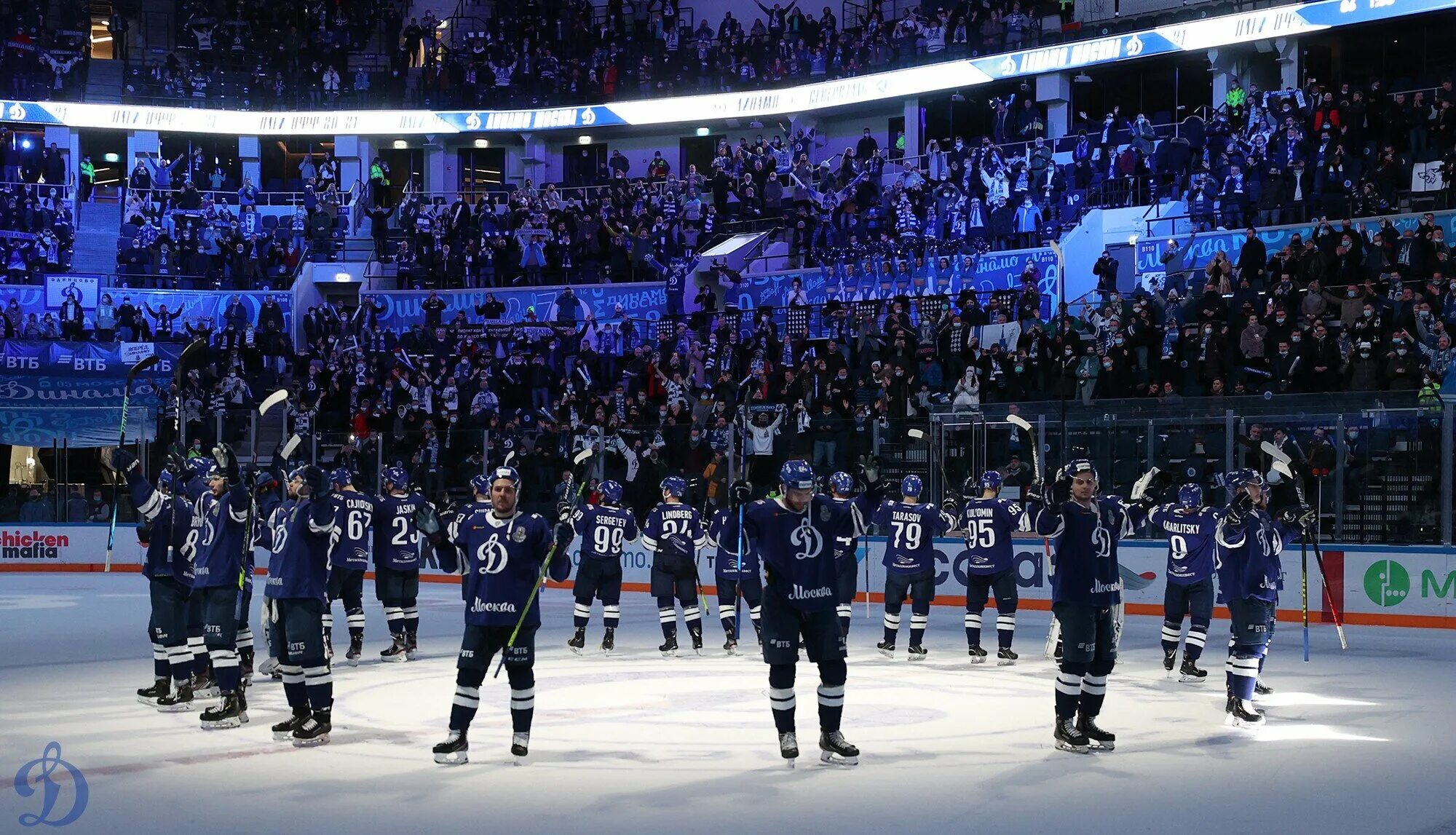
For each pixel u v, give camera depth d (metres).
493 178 41.56
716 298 32.28
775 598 8.94
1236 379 21.83
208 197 38.81
